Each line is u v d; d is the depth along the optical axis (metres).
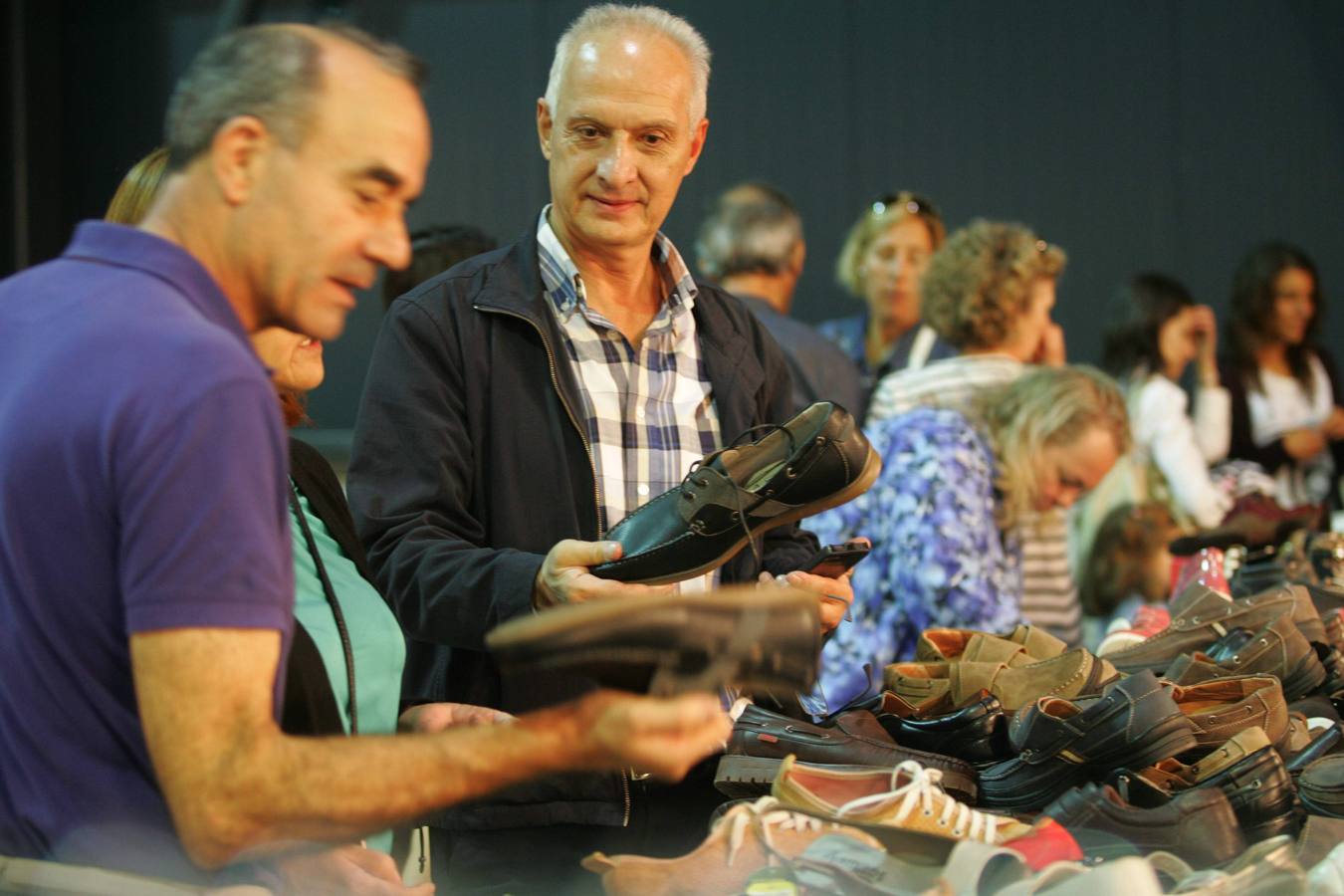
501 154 7.54
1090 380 3.31
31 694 1.39
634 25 2.25
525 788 2.16
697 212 7.47
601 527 2.25
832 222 7.40
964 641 2.36
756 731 1.98
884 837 1.67
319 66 1.38
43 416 1.33
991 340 3.44
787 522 2.17
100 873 1.39
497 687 2.22
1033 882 1.55
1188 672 2.25
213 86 1.40
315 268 1.42
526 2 7.48
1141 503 4.64
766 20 7.40
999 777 1.98
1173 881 1.71
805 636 1.32
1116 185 7.22
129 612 1.29
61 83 7.71
